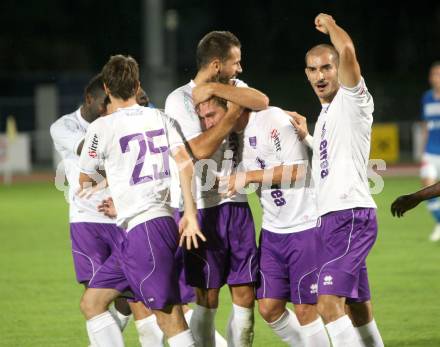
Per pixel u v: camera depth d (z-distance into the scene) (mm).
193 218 19078
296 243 20344
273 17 138250
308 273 20344
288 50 137875
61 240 45625
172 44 105625
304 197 20406
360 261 18906
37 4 131875
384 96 123188
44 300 30875
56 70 129875
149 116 19766
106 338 19719
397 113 122000
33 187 76750
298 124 21094
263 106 19922
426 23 138875
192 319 21000
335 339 18703
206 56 20625
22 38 130375
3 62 128000
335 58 19531
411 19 139125
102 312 19859
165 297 19047
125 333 26016
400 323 26438
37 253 41500
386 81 126875
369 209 19188
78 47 131625
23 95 111875
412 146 107500
